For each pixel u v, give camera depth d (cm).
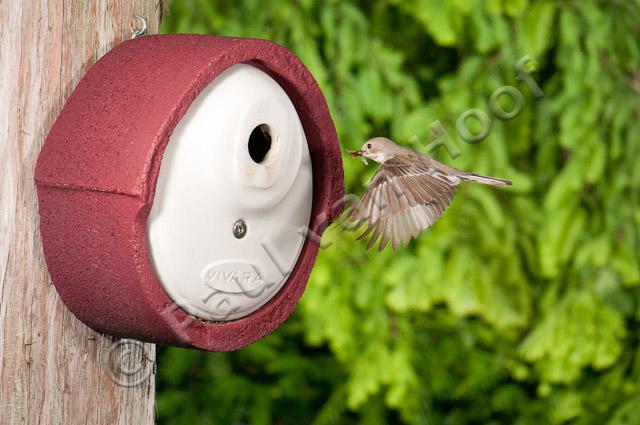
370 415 960
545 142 872
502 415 996
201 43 391
